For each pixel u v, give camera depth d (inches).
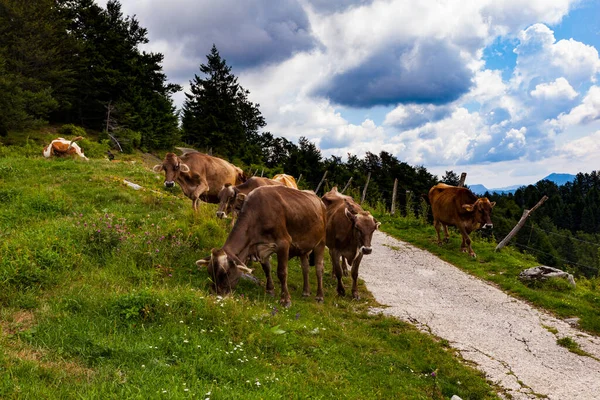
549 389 283.7
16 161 698.2
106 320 233.8
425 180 2501.2
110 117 1752.0
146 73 1966.0
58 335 209.9
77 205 480.1
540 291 478.6
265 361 230.5
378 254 617.0
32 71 1560.0
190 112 2271.2
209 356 213.5
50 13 1686.8
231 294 309.0
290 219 342.6
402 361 292.8
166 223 441.4
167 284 317.7
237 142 2241.6
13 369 173.5
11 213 420.8
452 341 344.2
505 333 368.2
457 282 506.9
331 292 417.7
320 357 259.6
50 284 279.3
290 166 2423.7
